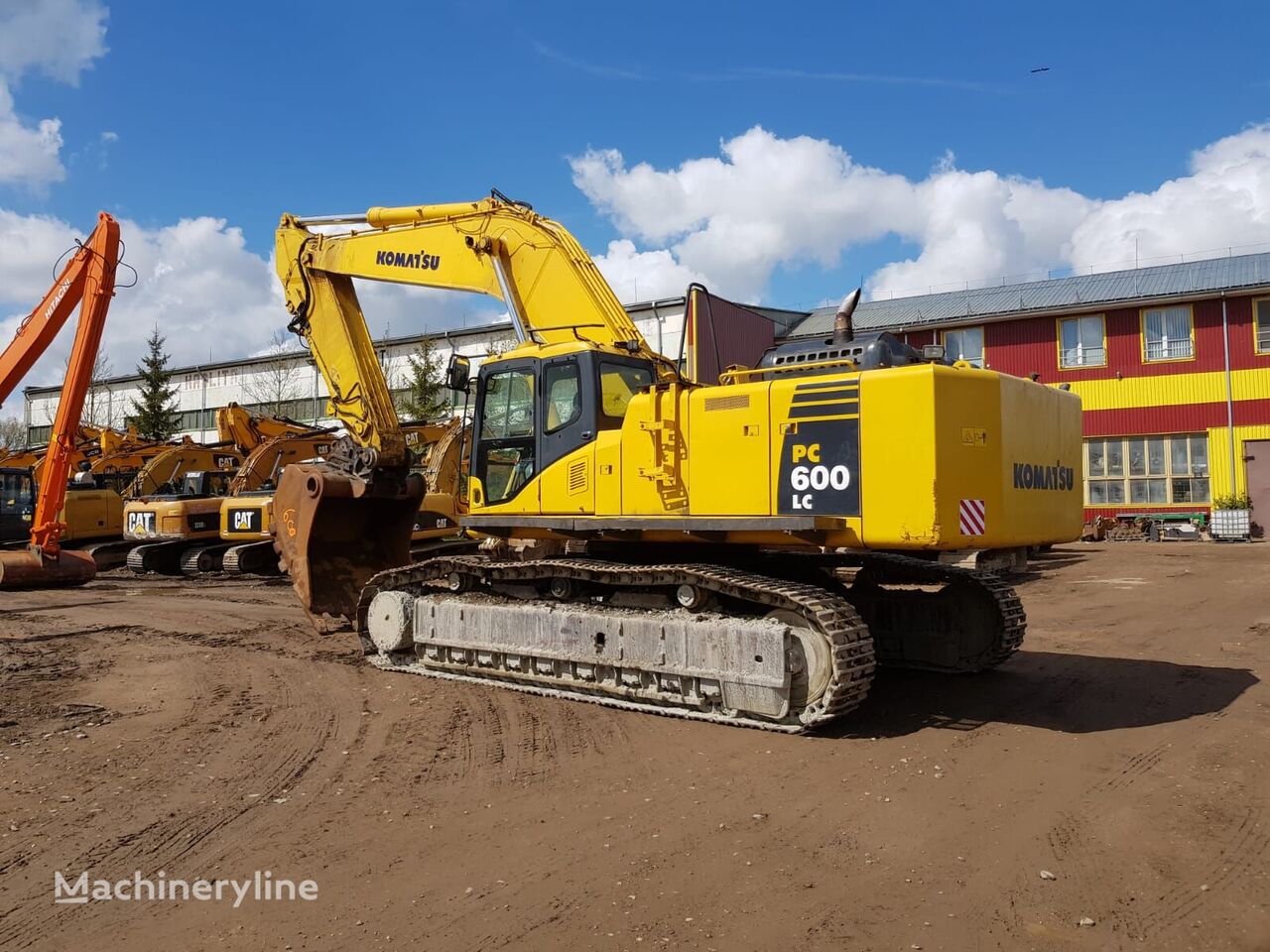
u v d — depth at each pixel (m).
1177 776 5.59
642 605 7.70
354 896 4.18
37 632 11.90
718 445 7.15
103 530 22.06
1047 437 7.29
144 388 48.75
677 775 5.80
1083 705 7.39
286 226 11.47
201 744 6.70
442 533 17.23
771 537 6.92
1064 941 3.64
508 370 8.56
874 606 9.05
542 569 8.12
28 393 57.06
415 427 19.42
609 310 9.03
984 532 6.46
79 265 15.59
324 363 11.18
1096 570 18.23
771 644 6.60
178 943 3.79
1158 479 27.27
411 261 10.42
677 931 3.77
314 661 9.66
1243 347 26.23
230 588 17.38
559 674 7.91
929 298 33.25
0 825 5.11
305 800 5.48
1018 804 5.18
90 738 6.86
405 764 6.16
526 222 9.61
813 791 5.45
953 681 8.32
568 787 5.62
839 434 6.61
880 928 3.77
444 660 8.77
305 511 10.60
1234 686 7.93
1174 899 3.98
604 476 7.73
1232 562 19.17
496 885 4.26
